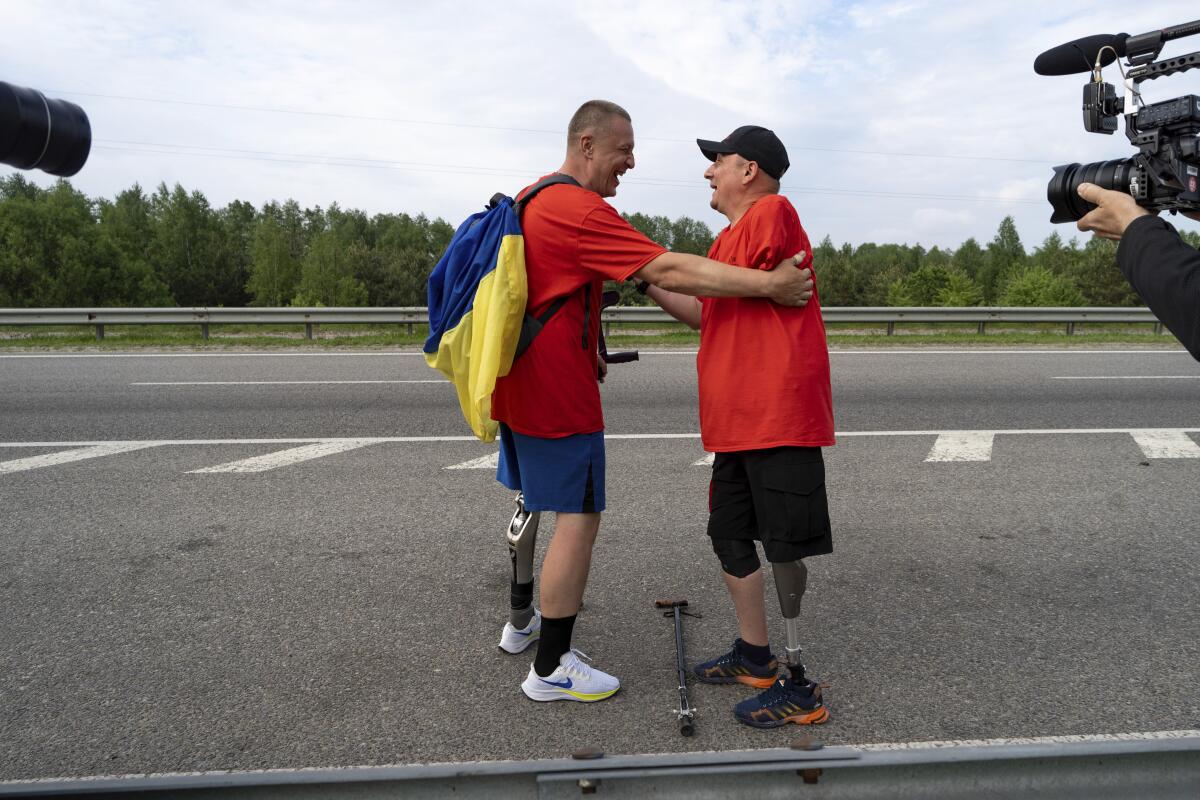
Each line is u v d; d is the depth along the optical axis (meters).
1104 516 4.56
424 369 10.39
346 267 90.56
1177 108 1.40
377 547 4.17
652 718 2.57
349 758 2.35
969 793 1.71
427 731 2.50
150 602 3.50
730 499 2.63
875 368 10.25
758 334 2.42
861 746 2.38
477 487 5.23
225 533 4.38
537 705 2.66
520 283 2.42
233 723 2.55
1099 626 3.21
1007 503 4.81
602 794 1.73
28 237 65.44
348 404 8.09
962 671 2.86
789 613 2.49
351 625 3.28
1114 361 10.85
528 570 2.98
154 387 9.06
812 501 2.43
